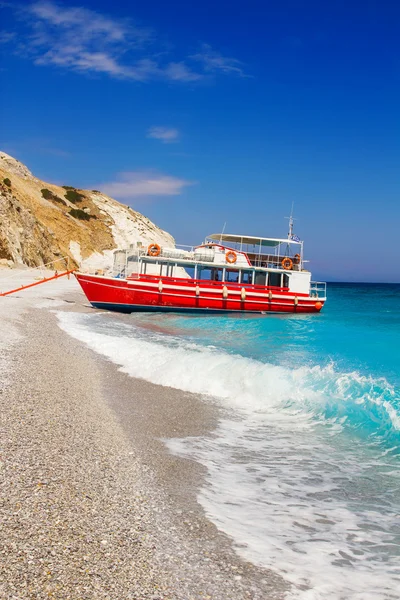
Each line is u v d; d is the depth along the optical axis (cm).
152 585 356
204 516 489
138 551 403
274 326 2814
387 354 1719
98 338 1833
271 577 387
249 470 642
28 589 336
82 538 412
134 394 1040
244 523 482
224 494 553
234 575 384
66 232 9031
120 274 3575
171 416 891
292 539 457
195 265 3494
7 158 10556
